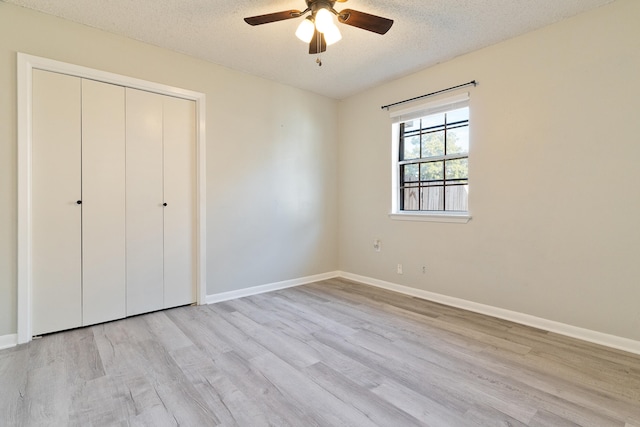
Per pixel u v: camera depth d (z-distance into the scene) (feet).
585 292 8.26
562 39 8.53
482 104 10.14
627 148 7.61
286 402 5.61
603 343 7.95
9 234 7.85
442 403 5.59
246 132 12.11
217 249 11.42
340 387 6.07
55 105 8.52
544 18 8.45
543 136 8.90
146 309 10.09
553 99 8.70
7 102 7.82
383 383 6.21
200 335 8.46
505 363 6.99
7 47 7.81
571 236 8.47
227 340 8.16
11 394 5.79
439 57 10.74
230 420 5.14
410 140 12.67
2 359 7.11
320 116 14.61
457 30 9.05
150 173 10.11
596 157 8.05
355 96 14.48
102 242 9.28
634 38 7.47
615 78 7.73
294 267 13.79
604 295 7.98
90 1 7.79
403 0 7.72
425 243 11.85
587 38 8.13
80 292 8.93
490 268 10.07
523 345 7.89
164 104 10.35
